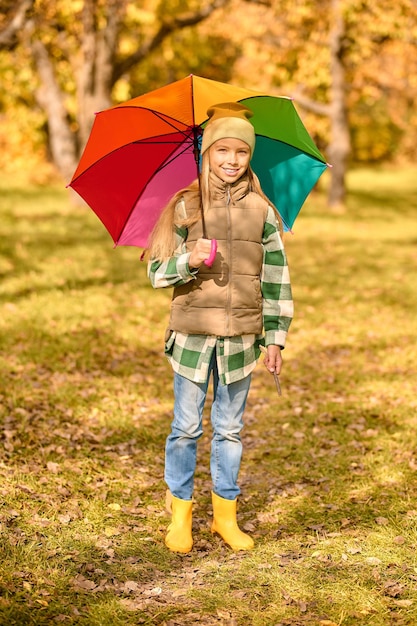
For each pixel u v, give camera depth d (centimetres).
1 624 303
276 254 367
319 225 2070
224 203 356
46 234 1510
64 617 314
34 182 2558
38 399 615
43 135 2695
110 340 837
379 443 555
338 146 2428
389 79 2433
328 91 2531
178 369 368
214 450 388
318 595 343
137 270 1238
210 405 658
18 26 1432
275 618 325
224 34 2280
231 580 357
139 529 411
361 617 325
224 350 361
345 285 1255
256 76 2477
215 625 318
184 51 2250
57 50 2031
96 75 1789
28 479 449
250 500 461
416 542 393
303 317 1013
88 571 357
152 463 514
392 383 716
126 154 373
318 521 426
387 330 945
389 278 1333
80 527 400
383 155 4853
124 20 1775
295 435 577
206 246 338
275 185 393
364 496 461
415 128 4597
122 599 336
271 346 368
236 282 356
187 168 391
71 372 711
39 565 353
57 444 521
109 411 610
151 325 920
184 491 388
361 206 2616
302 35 2178
